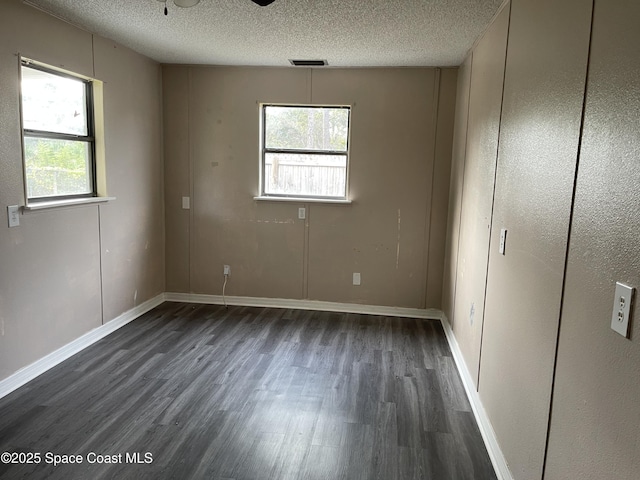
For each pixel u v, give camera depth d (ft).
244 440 7.85
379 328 13.89
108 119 12.25
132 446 7.59
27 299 9.65
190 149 15.30
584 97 4.69
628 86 3.79
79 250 11.32
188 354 11.47
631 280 3.62
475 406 8.98
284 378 10.29
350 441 7.91
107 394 9.31
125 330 13.05
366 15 9.54
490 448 7.65
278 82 14.73
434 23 9.87
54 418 8.36
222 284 15.89
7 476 6.77
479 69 10.55
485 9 8.83
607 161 4.12
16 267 9.32
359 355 11.74
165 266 15.99
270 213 15.34
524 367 6.25
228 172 15.29
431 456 7.57
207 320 14.15
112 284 12.86
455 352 11.71
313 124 15.03
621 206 3.83
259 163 15.16
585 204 4.54
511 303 7.02
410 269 15.02
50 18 9.93
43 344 10.19
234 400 9.22
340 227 15.12
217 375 10.35
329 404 9.17
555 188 5.38
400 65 13.99
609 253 4.01
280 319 14.46
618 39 4.01
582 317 4.51
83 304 11.58
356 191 14.89
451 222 13.82
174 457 7.33
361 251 15.15
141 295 14.55
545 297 5.56
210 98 15.01
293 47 12.25
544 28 6.07
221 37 11.51
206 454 7.43
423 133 14.39
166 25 10.66
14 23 9.00
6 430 7.93
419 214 14.75
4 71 8.84
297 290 15.61
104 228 12.34
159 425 8.24
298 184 15.37
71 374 10.14
